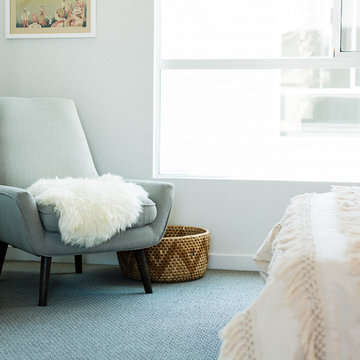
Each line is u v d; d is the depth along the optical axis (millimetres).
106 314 2301
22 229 2334
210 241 3273
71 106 3150
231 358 1110
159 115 3391
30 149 2881
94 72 3320
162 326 2152
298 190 3189
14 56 3381
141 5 3260
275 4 3291
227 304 2473
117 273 3098
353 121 3268
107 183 2553
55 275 3020
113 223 2365
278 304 1107
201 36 3348
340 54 3223
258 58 3283
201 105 3369
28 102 3018
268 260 1989
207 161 3385
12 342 1951
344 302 1075
